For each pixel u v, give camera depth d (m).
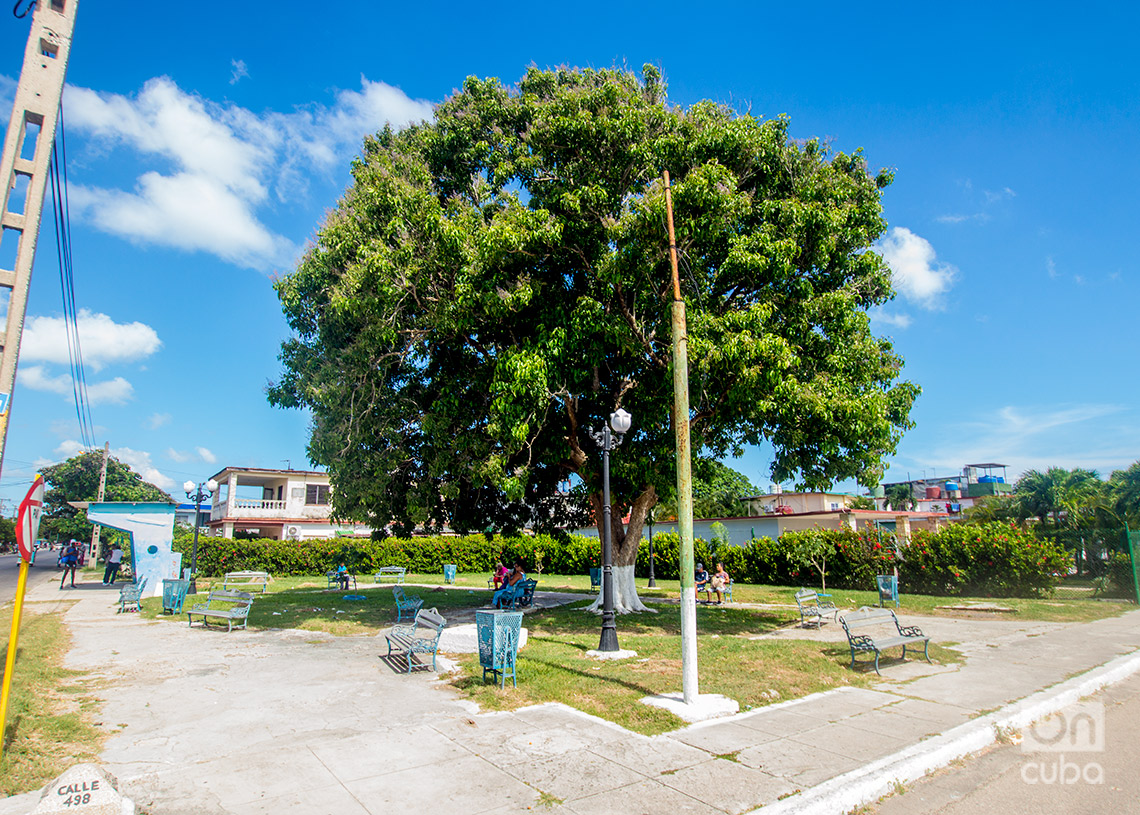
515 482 12.23
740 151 12.70
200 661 10.18
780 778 5.15
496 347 14.01
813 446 13.89
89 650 11.21
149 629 13.88
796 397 11.74
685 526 7.39
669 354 12.76
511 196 13.32
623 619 15.09
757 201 13.17
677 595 22.25
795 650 10.47
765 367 11.56
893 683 8.52
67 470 55.34
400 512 16.20
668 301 12.06
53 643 11.63
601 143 12.68
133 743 6.00
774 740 6.10
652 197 11.35
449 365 15.06
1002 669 9.41
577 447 15.08
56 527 54.09
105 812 4.07
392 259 12.22
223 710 7.18
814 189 13.27
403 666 9.62
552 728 6.45
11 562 59.72
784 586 26.09
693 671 7.16
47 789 4.05
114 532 39.12
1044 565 19.92
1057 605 17.66
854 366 13.75
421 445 14.86
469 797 4.79
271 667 9.66
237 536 39.44
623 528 17.14
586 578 32.12
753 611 17.19
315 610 17.39
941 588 22.16
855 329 13.28
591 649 10.78
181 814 4.45
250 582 27.61
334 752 5.76
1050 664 9.77
